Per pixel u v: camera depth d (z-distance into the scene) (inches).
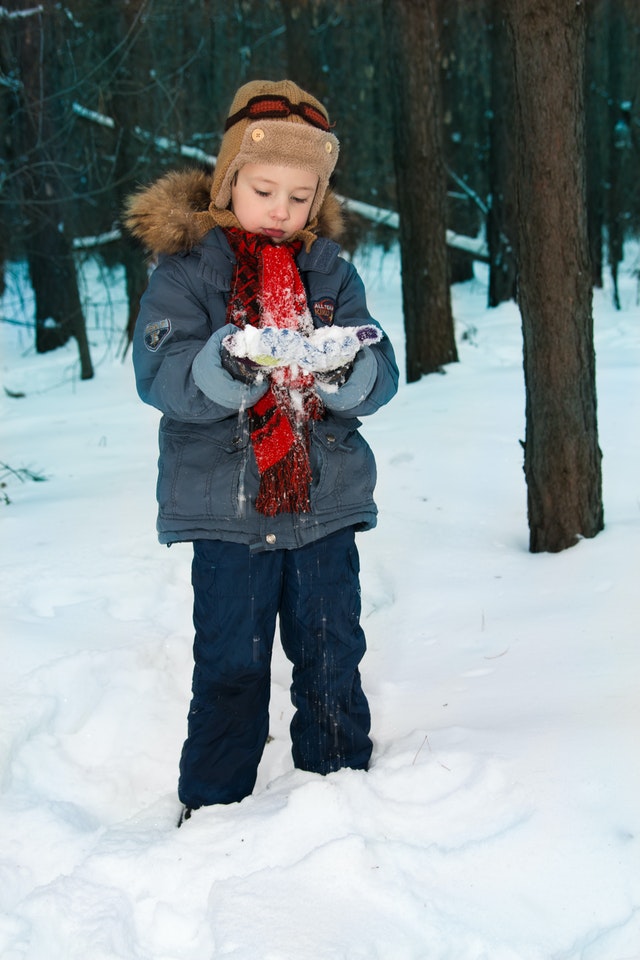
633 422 263.9
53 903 81.9
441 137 387.9
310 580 96.1
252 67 671.1
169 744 115.0
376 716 114.2
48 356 593.3
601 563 152.9
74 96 497.0
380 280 729.6
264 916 79.0
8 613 145.7
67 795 104.4
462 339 498.9
